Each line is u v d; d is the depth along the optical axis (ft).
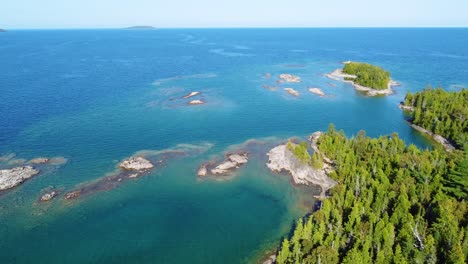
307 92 638.53
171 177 337.31
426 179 269.85
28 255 241.55
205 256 241.14
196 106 546.26
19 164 353.92
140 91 635.25
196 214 285.64
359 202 250.57
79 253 243.60
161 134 434.30
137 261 237.04
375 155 320.70
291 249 230.48
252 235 260.62
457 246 189.16
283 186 323.37
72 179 329.93
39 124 461.37
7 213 281.54
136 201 301.22
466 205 231.09
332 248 213.25
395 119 502.38
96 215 282.36
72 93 613.11
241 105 554.87
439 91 513.45
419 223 224.94
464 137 376.68
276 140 421.18
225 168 349.41
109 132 437.58
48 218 277.44
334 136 376.48
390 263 199.41
